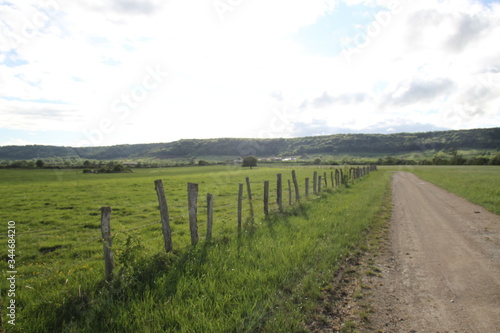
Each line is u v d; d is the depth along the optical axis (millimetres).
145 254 6234
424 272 6520
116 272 5582
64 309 4613
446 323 4445
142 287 5371
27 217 15883
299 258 6816
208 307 4711
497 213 13023
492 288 5605
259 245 7906
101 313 4551
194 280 5562
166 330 4082
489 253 7719
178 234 10922
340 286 5797
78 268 7152
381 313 4770
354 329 4305
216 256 6918
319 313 4738
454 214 13367
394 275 6363
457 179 32062
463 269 6645
